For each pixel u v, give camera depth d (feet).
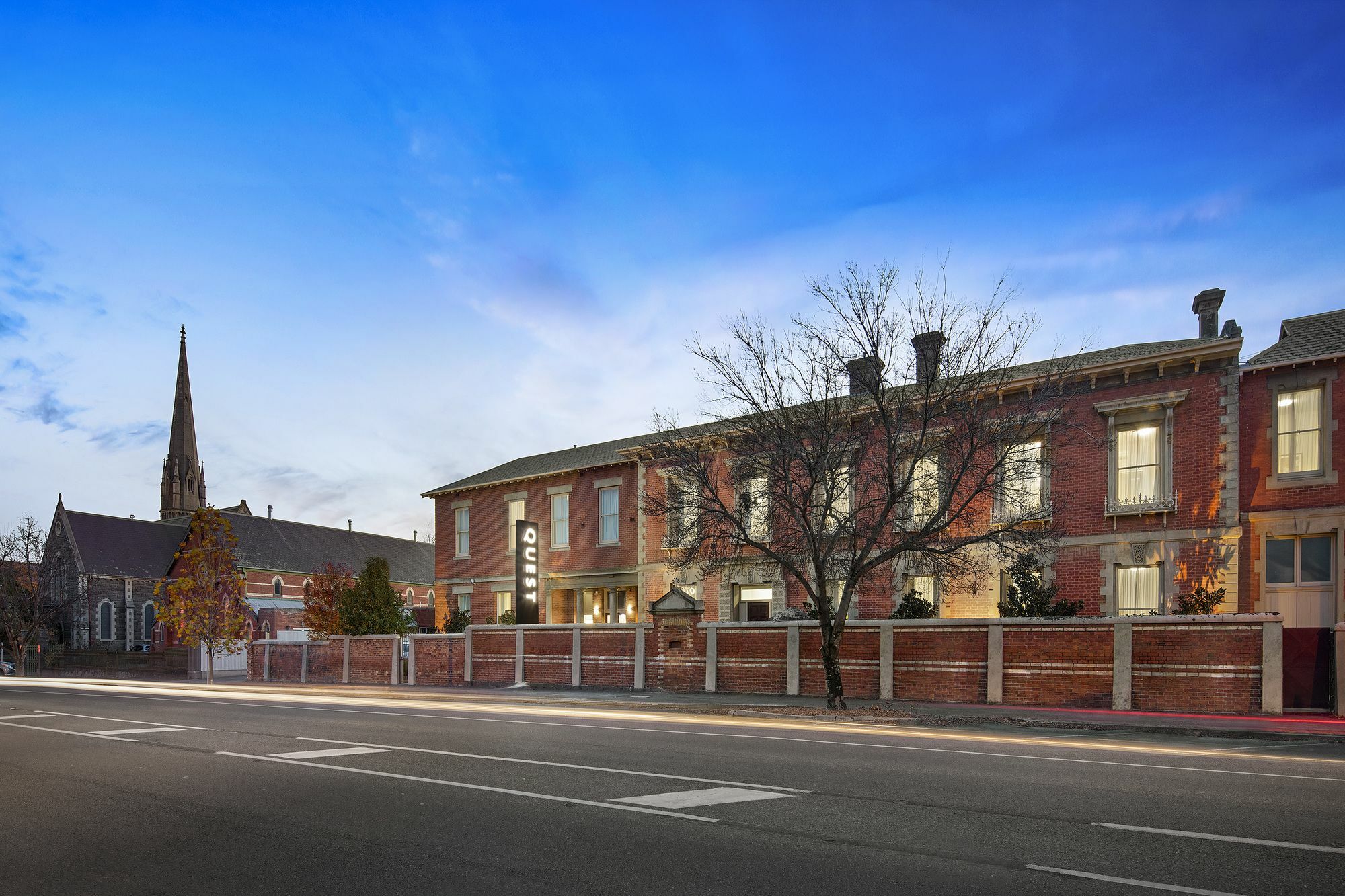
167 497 345.92
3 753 43.98
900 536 73.87
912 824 25.22
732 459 88.28
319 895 19.27
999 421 66.80
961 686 69.31
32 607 210.38
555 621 123.24
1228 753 41.65
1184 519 75.41
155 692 101.45
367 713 65.41
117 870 21.59
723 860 21.47
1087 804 28.07
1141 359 76.79
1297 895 18.67
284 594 277.44
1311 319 80.48
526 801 28.86
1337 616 69.77
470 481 137.90
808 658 76.79
